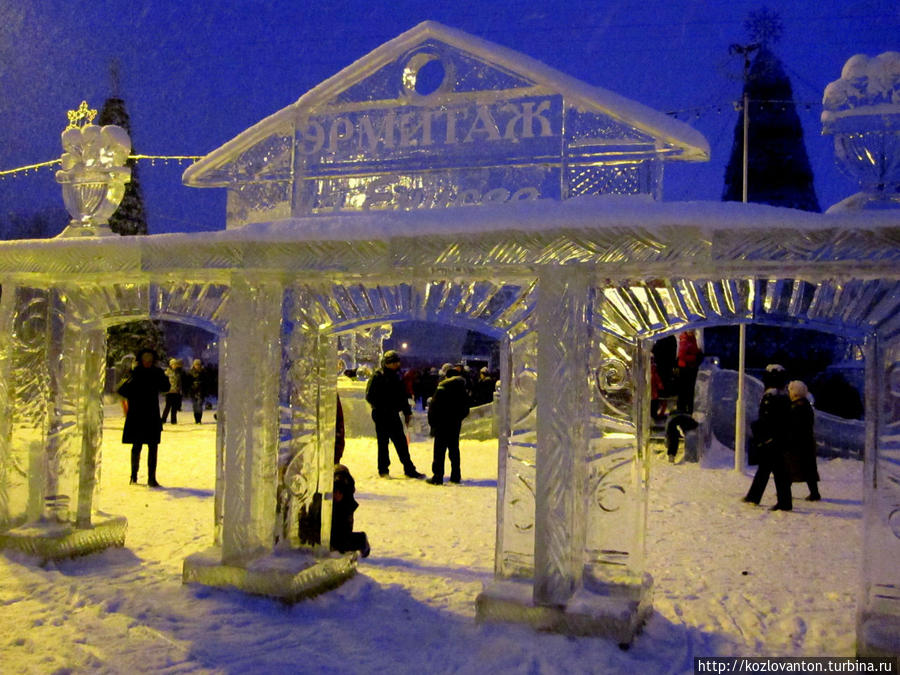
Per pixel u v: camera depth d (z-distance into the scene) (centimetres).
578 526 432
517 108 455
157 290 555
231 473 495
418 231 420
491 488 934
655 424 1177
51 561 543
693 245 377
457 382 956
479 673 377
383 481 971
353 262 440
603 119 438
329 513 523
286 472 499
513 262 410
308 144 505
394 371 1005
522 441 455
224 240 469
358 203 489
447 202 466
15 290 570
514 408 457
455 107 469
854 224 354
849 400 1561
